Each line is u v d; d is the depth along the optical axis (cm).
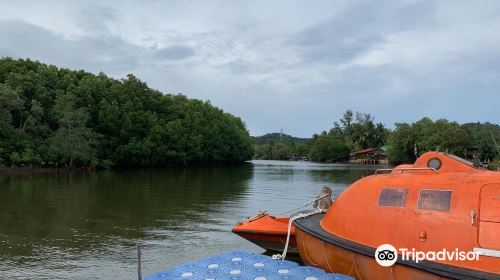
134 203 2762
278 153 19125
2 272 1264
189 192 3516
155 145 7981
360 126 14475
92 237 1747
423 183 910
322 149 14938
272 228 1434
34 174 5447
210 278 950
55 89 7494
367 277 954
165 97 9725
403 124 10144
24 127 6388
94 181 4438
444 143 7906
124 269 1308
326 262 1073
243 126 13462
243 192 3591
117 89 8294
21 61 8025
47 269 1300
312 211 1381
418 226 872
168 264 1370
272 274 974
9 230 1862
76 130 6400
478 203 805
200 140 9231
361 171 7650
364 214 994
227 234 1822
